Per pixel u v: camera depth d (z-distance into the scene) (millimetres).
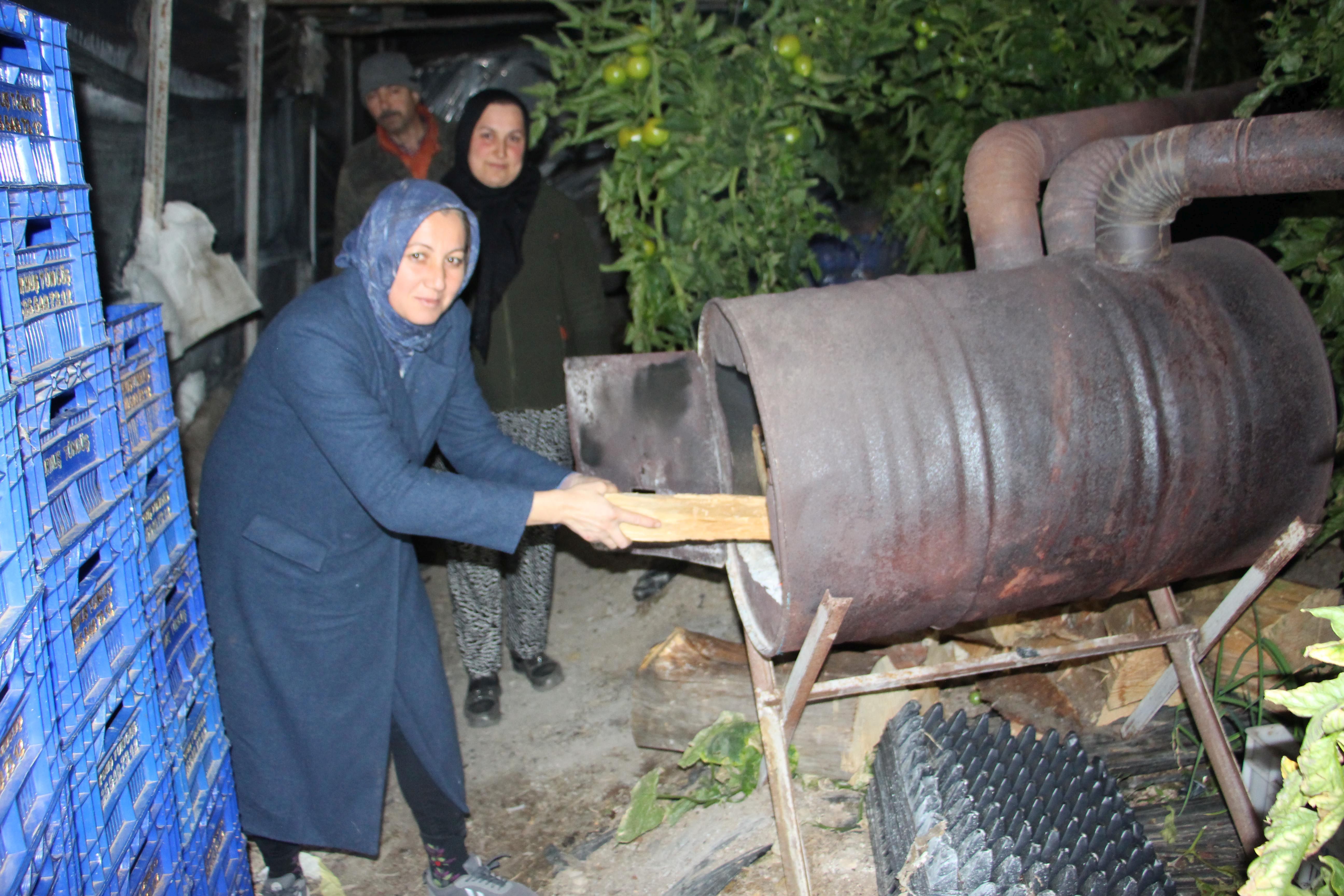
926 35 2535
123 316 1439
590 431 2000
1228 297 1685
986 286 1654
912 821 1739
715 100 2301
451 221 1625
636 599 3273
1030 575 1640
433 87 5090
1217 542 1725
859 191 3428
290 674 1753
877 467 1499
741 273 2455
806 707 2158
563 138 2391
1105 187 1685
